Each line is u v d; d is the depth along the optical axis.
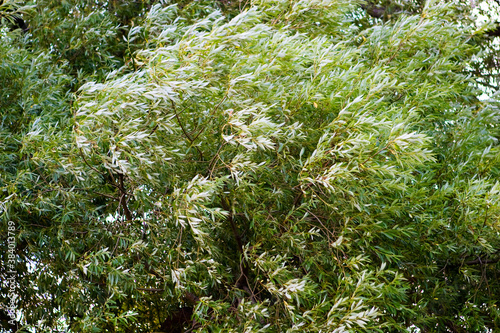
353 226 3.84
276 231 3.90
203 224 3.83
